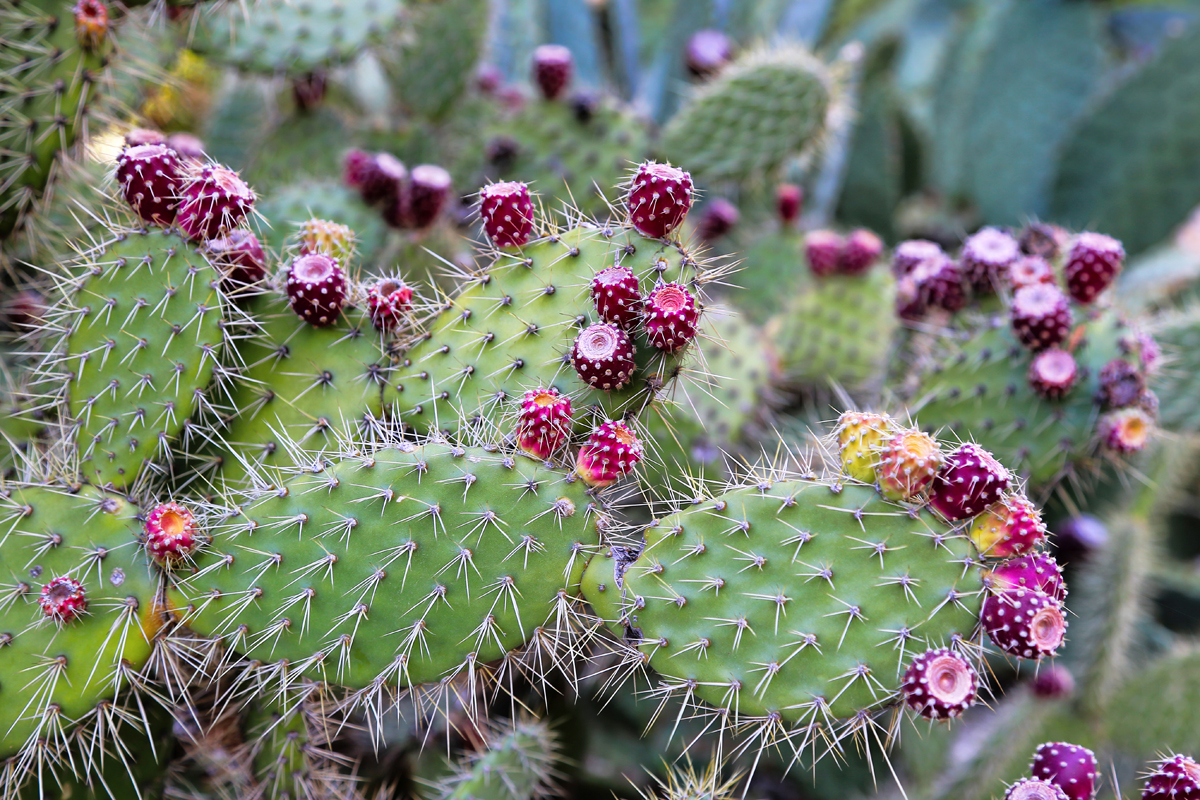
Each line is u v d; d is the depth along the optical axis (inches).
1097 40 106.5
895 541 53.5
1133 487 74.1
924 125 119.6
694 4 103.2
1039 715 69.8
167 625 55.4
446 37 77.2
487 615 54.5
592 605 54.9
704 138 74.9
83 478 56.7
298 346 58.6
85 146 64.0
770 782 71.1
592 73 107.8
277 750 58.9
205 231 57.1
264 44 70.5
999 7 116.0
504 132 74.6
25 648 54.5
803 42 114.5
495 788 59.7
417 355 58.4
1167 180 99.7
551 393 55.4
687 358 58.7
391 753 64.7
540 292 56.9
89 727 56.9
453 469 54.6
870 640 53.3
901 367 69.1
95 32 62.5
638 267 56.0
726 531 54.3
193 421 58.3
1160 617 84.4
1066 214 106.5
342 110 80.2
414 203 66.8
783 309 75.4
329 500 54.8
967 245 65.6
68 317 58.2
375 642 54.7
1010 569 53.9
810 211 98.2
